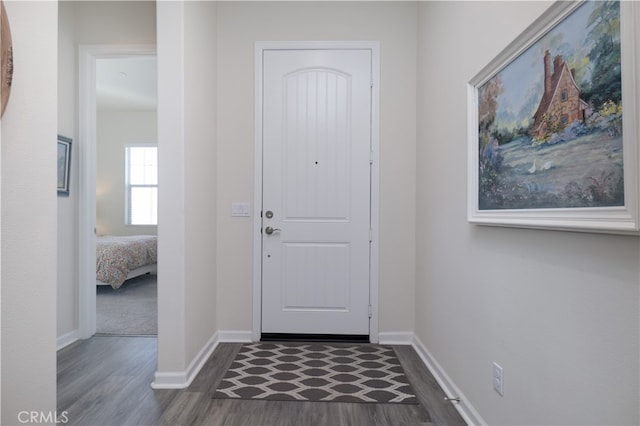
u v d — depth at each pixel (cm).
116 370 225
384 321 281
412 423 171
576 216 100
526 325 127
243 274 282
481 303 162
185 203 208
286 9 281
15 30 97
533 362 123
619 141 85
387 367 233
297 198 282
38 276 104
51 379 109
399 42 280
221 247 281
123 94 540
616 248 89
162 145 205
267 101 282
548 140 113
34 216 103
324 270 283
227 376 217
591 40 94
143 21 277
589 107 95
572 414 104
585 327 99
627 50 82
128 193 644
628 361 86
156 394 195
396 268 281
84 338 281
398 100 280
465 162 180
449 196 203
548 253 115
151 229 636
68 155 271
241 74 281
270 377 216
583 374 100
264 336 283
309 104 282
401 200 280
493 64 146
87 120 281
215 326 276
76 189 280
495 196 148
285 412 179
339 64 281
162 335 205
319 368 230
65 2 268
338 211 282
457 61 191
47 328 107
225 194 281
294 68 282
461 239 185
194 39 224
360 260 282
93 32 278
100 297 417
